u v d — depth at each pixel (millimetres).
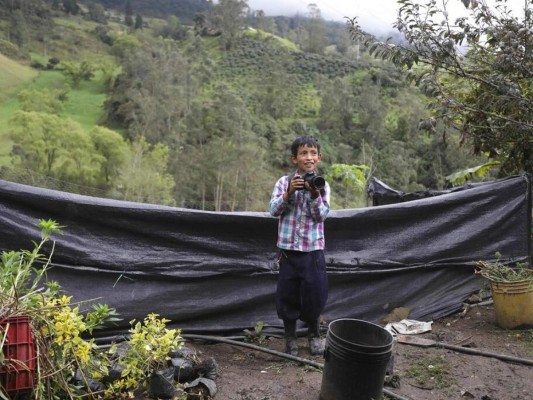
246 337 3990
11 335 2244
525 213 5031
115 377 2705
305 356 3652
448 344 3850
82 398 2590
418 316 4555
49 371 2357
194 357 3164
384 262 4449
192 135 59938
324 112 73562
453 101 5109
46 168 46031
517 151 5477
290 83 87000
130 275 3707
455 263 4723
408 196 6457
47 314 2463
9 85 87062
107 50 122750
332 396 2824
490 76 5090
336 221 4312
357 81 85625
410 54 5141
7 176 21406
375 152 53875
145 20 171750
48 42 115938
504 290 4188
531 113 4965
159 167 49125
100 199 3672
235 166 50062
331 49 124688
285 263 3535
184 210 3867
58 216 3555
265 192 50062
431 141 52969
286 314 3570
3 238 3393
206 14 122438
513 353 3754
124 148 48844
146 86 69250
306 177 3238
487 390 3162
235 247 4023
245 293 4066
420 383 3250
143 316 3727
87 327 2576
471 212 4801
